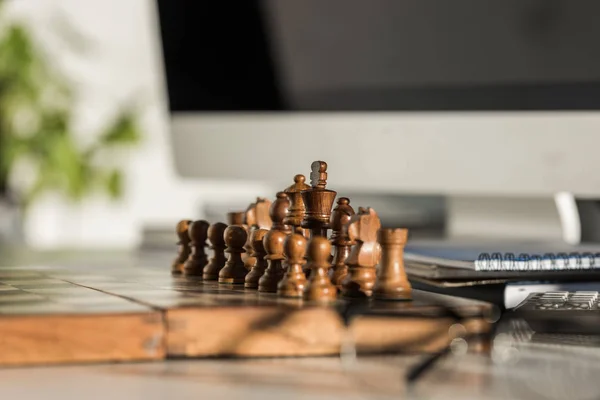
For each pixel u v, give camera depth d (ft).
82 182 13.65
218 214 7.89
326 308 2.27
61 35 14.67
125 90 14.94
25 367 2.06
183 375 1.96
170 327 2.18
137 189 14.94
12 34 13.21
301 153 5.48
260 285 2.75
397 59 5.05
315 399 1.67
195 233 3.49
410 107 4.99
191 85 5.98
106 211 14.87
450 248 3.01
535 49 4.51
